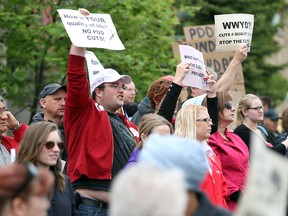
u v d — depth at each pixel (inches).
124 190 358.0
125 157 769.6
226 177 862.5
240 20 965.8
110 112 795.4
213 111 866.1
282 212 364.8
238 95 1165.7
